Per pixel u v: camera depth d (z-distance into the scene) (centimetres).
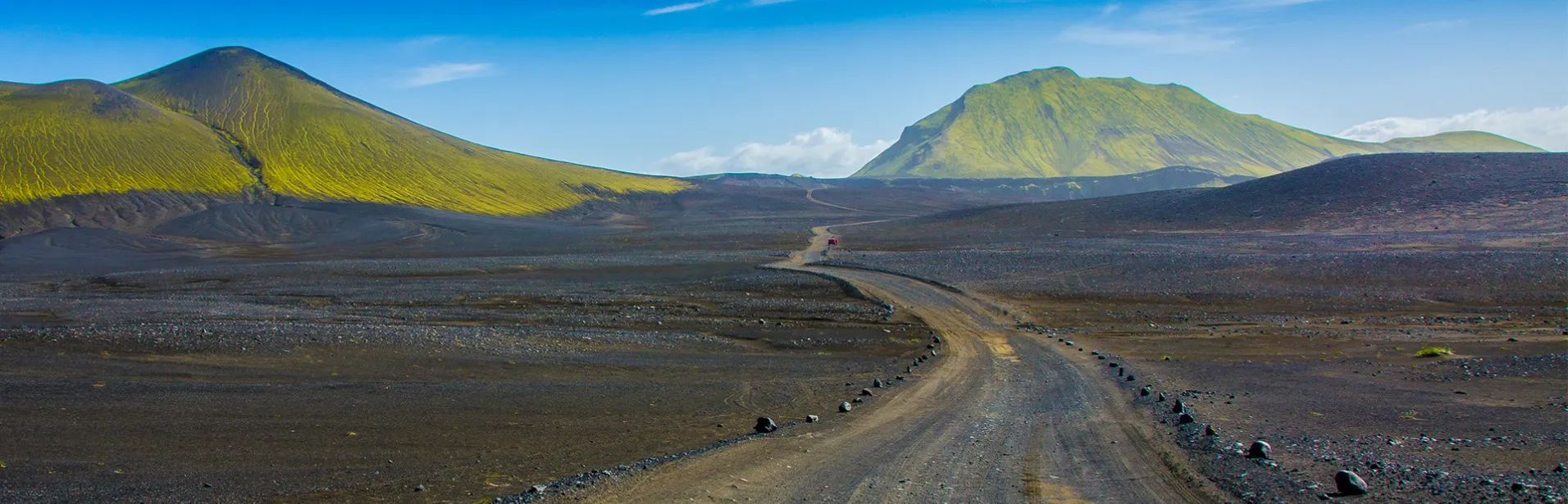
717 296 4962
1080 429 1570
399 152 18388
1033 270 5750
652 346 3127
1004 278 5491
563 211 17150
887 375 2550
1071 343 3409
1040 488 1105
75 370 2242
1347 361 2711
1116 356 3031
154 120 16475
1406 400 1923
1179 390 2186
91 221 11744
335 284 5975
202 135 16575
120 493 1234
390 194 15612
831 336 3559
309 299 5031
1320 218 8869
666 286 5450
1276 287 4697
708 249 9350
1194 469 1191
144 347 2538
